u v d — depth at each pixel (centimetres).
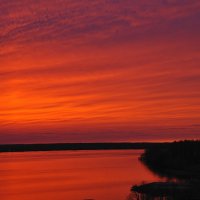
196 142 14488
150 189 6794
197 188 6500
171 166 12556
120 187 8100
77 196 7225
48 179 10300
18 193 7919
